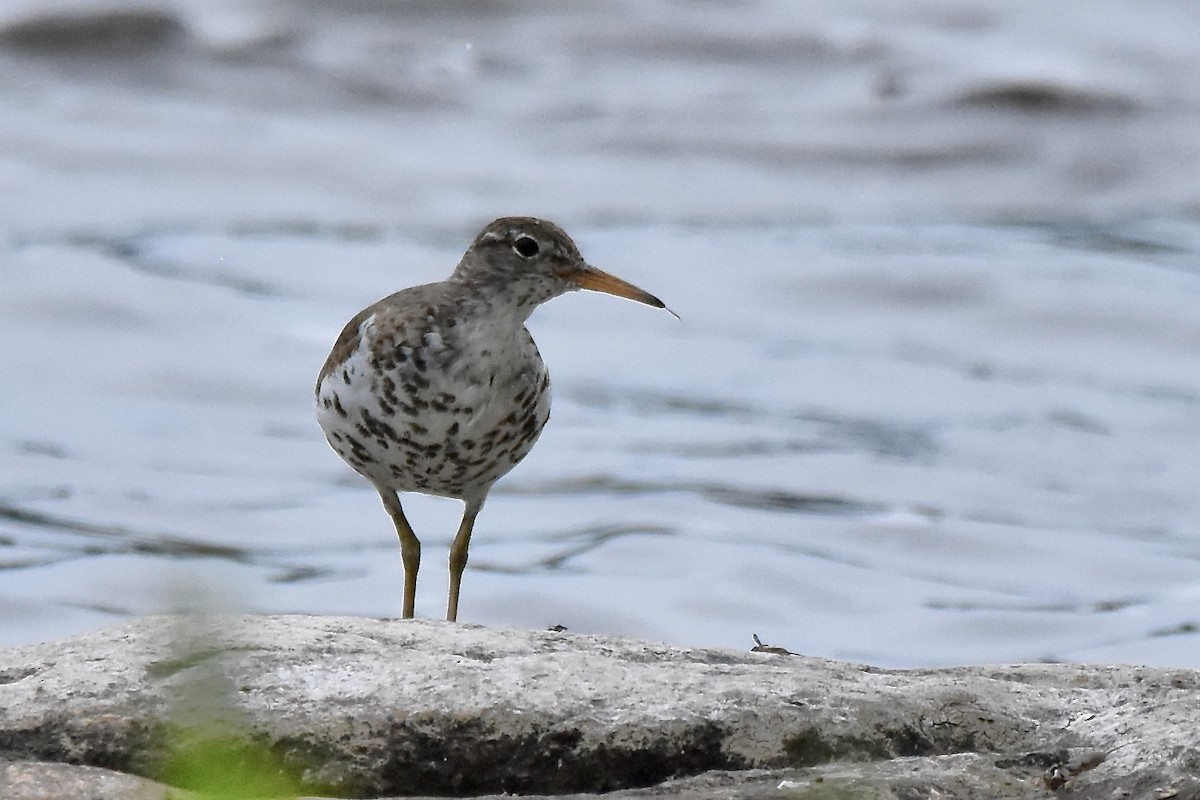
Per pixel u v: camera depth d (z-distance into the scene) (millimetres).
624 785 6949
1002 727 7301
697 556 14945
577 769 6938
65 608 13570
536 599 13875
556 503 16359
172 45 29141
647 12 30922
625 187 26266
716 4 31203
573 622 13500
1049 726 7324
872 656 13055
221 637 7426
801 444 18234
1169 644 13359
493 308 9391
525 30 30703
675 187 26281
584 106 28594
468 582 14227
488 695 7082
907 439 18375
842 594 14258
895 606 14094
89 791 6375
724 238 24391
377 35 30297
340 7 30719
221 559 14734
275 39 29516
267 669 7199
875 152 27219
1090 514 16391
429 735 6938
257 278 22578
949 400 19547
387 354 9273
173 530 15461
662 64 30062
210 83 28609
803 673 7535
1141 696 7527
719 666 7555
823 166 26922
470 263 9461
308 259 23375
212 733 6785
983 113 28047
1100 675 7871
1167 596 14484
